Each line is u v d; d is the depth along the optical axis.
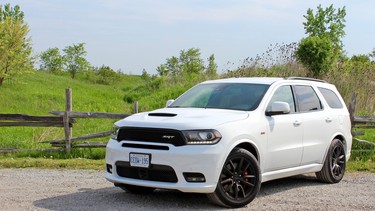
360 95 18.86
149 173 6.54
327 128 8.57
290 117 7.78
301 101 8.26
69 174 9.61
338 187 8.45
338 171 8.91
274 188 8.23
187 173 6.35
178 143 6.39
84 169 10.28
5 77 31.98
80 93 33.38
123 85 50.81
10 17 34.06
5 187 8.12
